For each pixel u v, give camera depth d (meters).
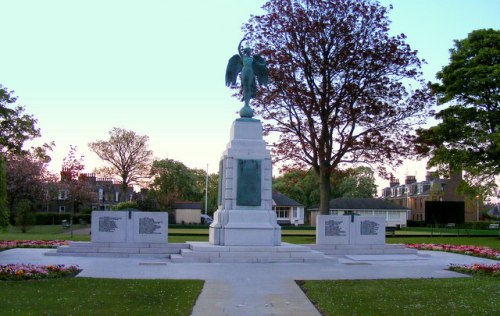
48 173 67.25
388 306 13.45
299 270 21.39
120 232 27.20
